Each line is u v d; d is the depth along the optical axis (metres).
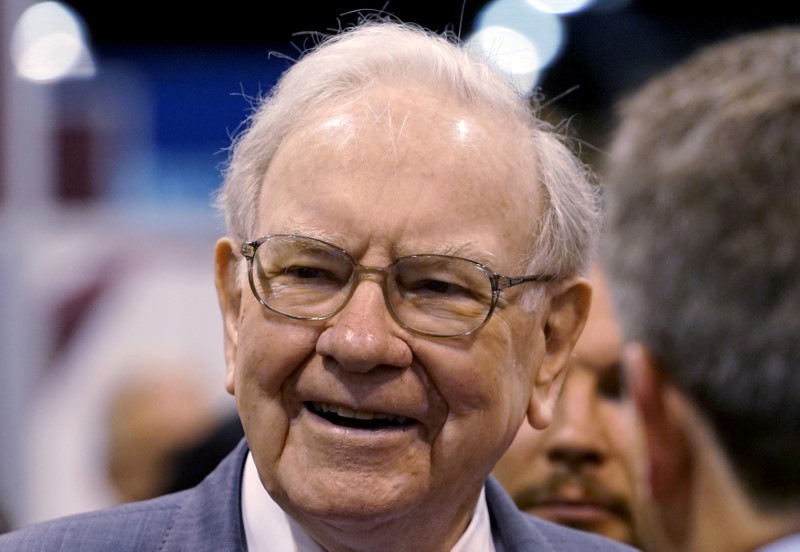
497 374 1.74
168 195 4.69
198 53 4.89
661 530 1.59
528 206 1.80
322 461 1.67
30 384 4.50
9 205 4.55
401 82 1.80
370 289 1.65
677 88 1.81
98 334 4.54
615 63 4.45
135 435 4.36
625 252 1.71
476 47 2.05
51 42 4.75
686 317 1.57
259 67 4.90
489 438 1.75
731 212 1.58
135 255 4.60
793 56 1.77
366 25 2.04
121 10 5.10
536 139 1.89
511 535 2.03
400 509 1.69
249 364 1.72
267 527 1.83
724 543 1.51
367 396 1.65
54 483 4.44
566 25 4.45
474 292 1.71
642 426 1.62
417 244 1.66
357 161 1.68
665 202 1.66
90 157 4.66
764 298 1.51
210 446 3.63
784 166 1.58
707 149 1.65
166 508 1.87
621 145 1.85
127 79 4.78
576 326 1.99
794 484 1.46
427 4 4.43
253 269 1.74
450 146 1.71
